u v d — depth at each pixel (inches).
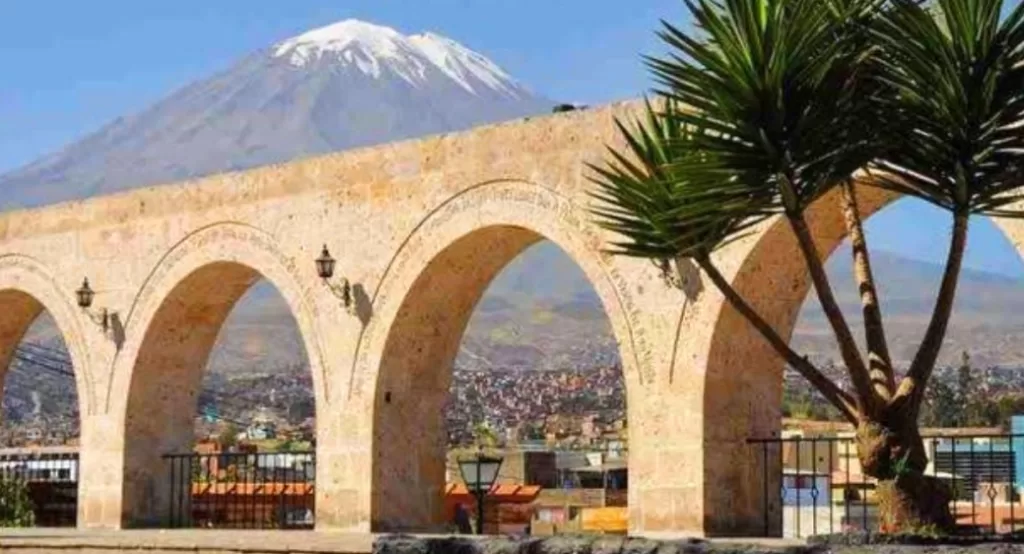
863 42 502.3
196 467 1159.0
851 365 507.5
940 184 508.4
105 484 1026.1
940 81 489.1
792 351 525.0
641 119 781.3
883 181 527.5
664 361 781.9
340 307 917.8
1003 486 1021.8
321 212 931.3
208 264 986.1
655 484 782.5
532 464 1971.0
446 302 904.3
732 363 772.6
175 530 903.7
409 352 904.9
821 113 495.5
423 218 879.7
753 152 495.8
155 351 1023.0
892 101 502.9
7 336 1162.6
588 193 676.7
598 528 1312.7
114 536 799.7
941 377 4126.5
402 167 893.2
